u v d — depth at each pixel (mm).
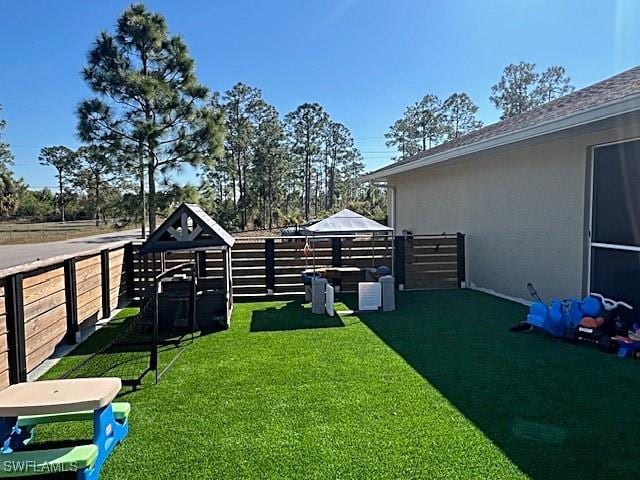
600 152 5781
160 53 14992
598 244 5832
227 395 3613
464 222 9211
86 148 14812
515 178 7508
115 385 2857
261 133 36750
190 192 15367
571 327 5008
